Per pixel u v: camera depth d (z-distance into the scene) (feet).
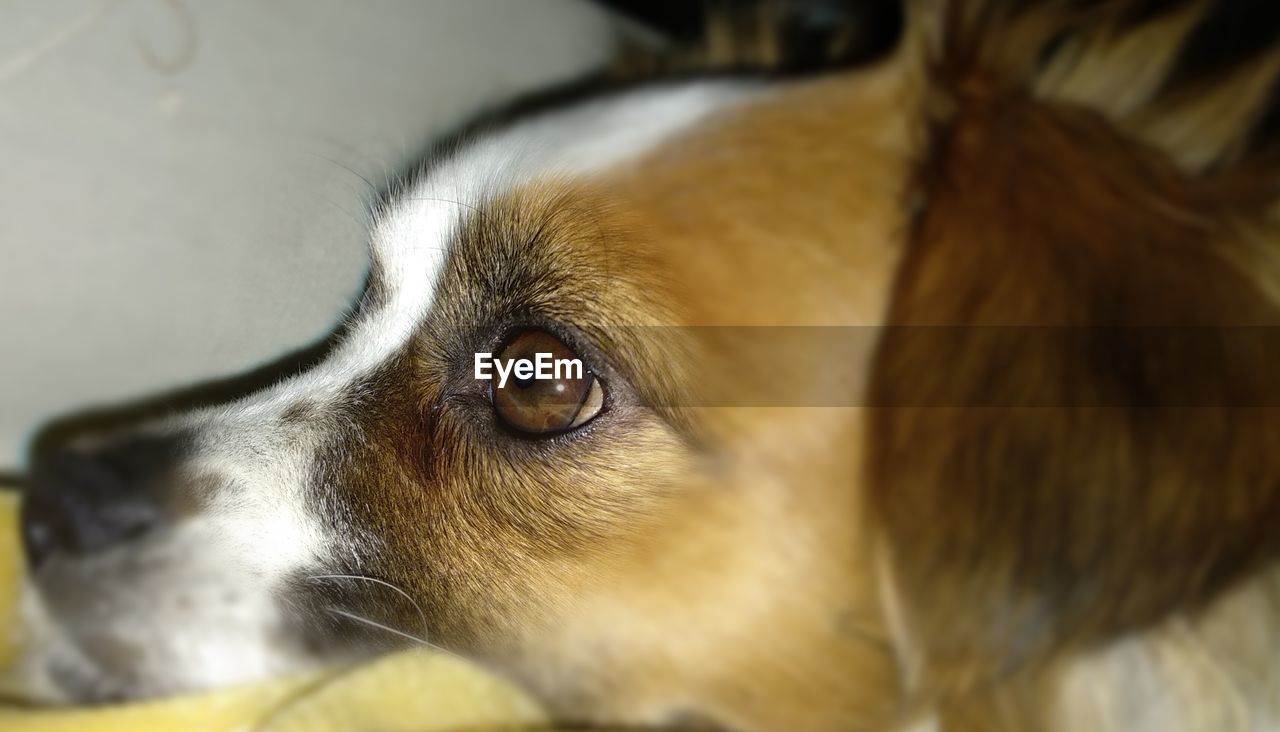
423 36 1.47
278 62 1.38
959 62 1.28
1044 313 1.19
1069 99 1.27
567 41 1.59
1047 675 1.21
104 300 1.32
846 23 1.41
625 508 1.19
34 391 1.35
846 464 1.21
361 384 1.22
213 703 1.23
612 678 1.24
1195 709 1.21
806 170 1.21
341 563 1.23
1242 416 1.17
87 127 1.32
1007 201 1.21
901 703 1.25
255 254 1.29
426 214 1.20
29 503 1.30
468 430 1.19
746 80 1.26
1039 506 1.18
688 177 1.18
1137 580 1.18
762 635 1.23
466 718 1.23
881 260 1.21
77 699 1.26
